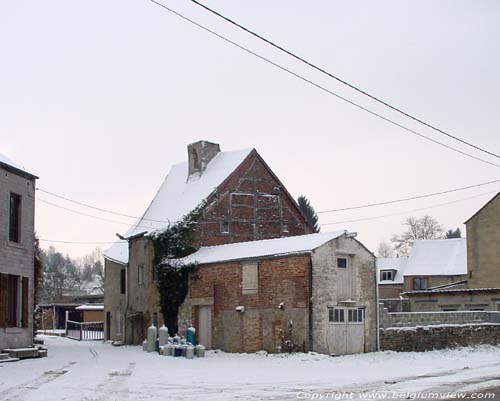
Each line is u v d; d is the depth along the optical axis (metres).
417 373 21.30
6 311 27.28
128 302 41.22
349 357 28.06
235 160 41.53
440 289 49.88
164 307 36.53
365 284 30.97
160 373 21.64
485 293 44.50
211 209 39.09
